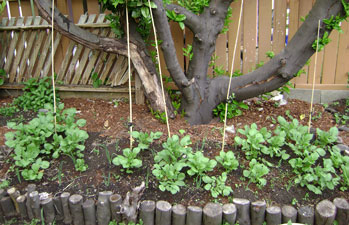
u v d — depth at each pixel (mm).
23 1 4176
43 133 2758
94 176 2516
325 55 3834
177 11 3061
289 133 2809
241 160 2658
